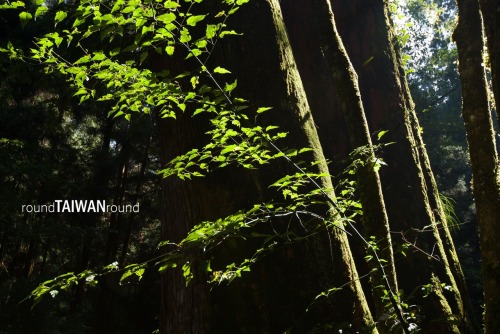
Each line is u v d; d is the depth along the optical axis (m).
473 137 2.11
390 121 5.00
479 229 2.08
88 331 15.13
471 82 2.13
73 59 5.23
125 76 2.35
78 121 18.70
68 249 17.92
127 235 19.84
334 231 3.59
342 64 2.74
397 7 9.16
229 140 3.13
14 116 14.67
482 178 2.06
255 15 3.97
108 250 18.52
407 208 4.66
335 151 4.91
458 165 18.52
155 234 19.61
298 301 3.34
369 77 5.22
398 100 5.15
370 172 2.48
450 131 15.57
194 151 2.32
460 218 16.58
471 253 15.26
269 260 3.41
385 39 5.36
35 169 12.40
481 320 5.62
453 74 15.48
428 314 4.01
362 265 4.43
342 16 5.44
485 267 2.04
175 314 3.66
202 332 3.47
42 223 14.15
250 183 3.55
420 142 5.20
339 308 3.37
